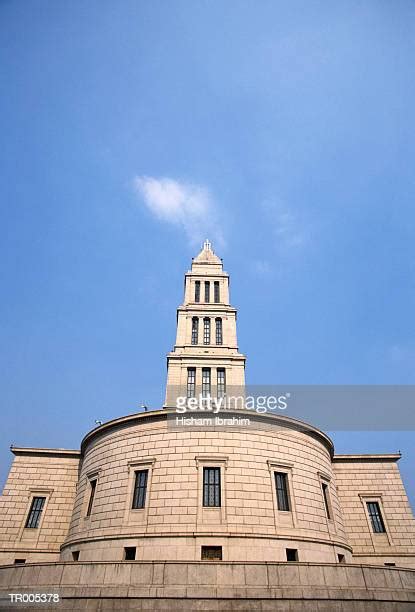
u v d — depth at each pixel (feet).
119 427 115.03
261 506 96.02
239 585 66.64
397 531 137.28
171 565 68.59
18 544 129.39
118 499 100.27
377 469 149.89
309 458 113.70
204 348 180.24
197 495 95.04
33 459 147.64
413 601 67.72
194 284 204.74
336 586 68.59
